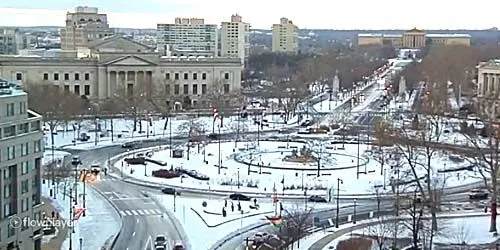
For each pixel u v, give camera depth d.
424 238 125.50
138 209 154.75
